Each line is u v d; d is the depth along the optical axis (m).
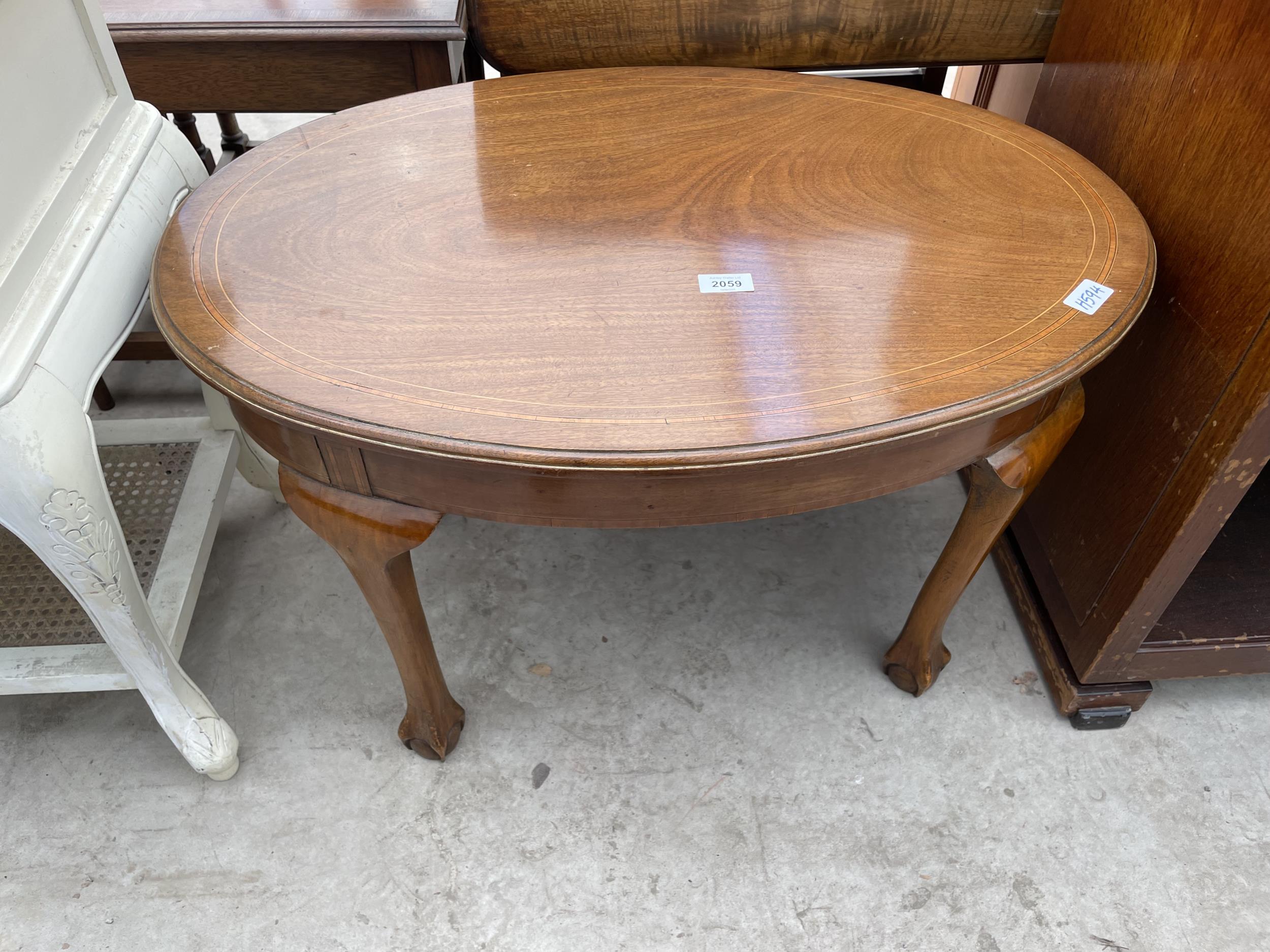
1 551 1.53
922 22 1.81
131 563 1.18
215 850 1.39
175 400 2.24
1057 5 1.79
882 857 1.39
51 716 1.57
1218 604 1.51
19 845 1.39
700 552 1.88
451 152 1.37
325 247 1.15
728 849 1.40
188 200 1.23
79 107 1.18
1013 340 1.01
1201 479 1.21
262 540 1.90
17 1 1.03
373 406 0.92
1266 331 1.08
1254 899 1.35
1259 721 1.59
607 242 1.17
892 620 1.75
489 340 1.01
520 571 1.84
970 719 1.58
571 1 1.75
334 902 1.34
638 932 1.31
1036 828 1.43
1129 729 1.58
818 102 1.54
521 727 1.56
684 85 1.59
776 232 1.19
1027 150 1.39
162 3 1.65
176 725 1.39
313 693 1.61
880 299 1.07
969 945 1.29
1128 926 1.32
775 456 0.88
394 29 1.60
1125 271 1.12
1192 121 1.22
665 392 0.94
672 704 1.60
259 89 1.72
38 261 1.05
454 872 1.37
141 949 1.28
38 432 0.98
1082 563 1.53
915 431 0.92
